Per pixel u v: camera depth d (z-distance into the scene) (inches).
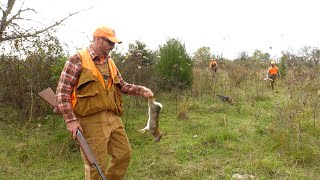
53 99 141.5
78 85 129.4
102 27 132.8
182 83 404.2
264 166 186.7
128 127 275.9
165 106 348.5
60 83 129.7
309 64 583.8
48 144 235.5
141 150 226.7
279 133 228.7
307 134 230.5
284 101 358.9
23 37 305.1
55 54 320.8
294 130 235.3
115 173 142.9
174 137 249.3
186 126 275.3
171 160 205.3
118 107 140.5
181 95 389.4
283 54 652.1
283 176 176.7
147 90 151.1
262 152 211.2
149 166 197.5
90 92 130.0
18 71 310.5
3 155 218.1
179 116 302.0
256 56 690.8
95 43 133.3
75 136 127.9
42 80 305.4
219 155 210.5
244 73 550.3
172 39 428.8
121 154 140.7
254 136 241.1
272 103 366.6
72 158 214.5
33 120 292.0
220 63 674.2
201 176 181.6
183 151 218.2
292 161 194.1
